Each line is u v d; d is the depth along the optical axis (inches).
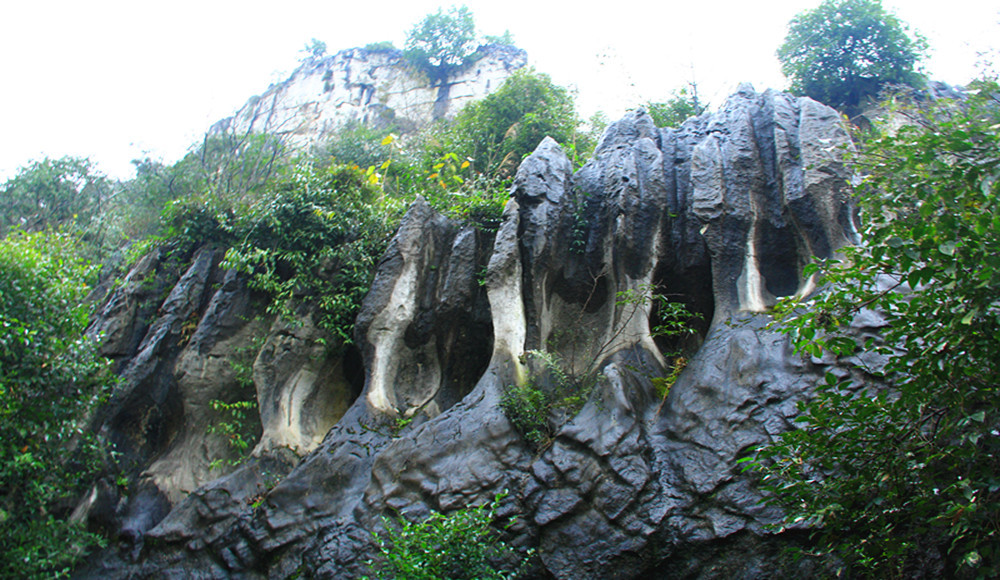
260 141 703.1
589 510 276.2
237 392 418.3
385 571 263.0
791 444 203.8
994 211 188.5
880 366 274.5
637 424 300.4
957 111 306.3
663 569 257.3
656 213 373.7
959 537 174.9
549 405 325.4
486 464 303.3
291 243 430.6
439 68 1225.4
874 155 244.2
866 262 206.7
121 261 544.7
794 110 386.6
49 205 842.8
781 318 230.1
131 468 400.5
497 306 362.3
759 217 355.3
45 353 367.9
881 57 722.8
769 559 243.8
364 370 382.9
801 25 743.7
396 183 600.4
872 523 191.2
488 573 251.3
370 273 421.7
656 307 367.9
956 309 189.3
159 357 423.2
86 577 349.7
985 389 182.9
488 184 468.4
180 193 722.2
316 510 321.1
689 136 412.2
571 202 393.4
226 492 351.9
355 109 1221.7
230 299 430.6
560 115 636.7
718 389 298.8
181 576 328.2
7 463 335.9
